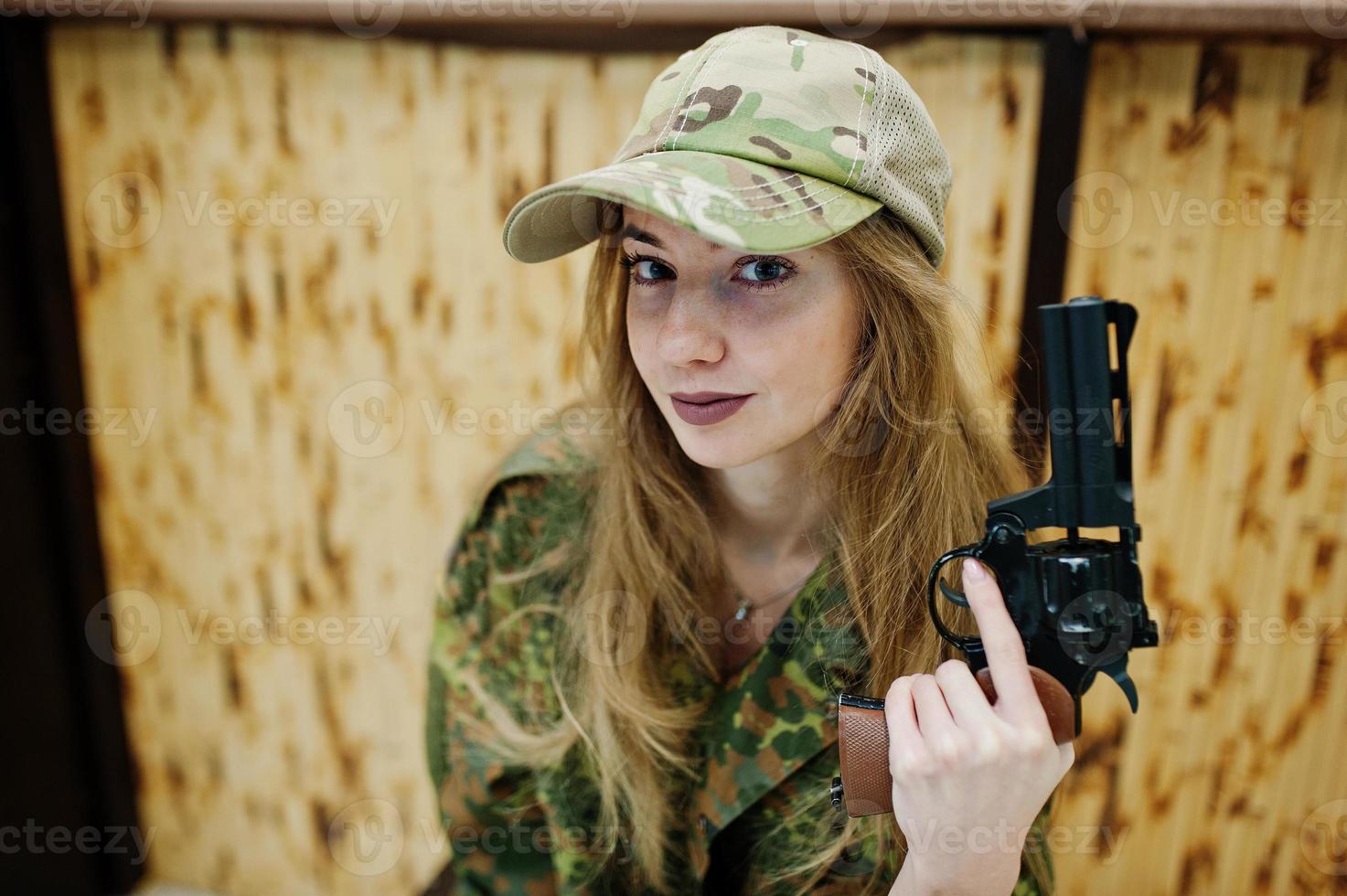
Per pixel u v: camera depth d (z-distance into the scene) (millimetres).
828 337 609
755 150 560
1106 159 987
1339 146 953
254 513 1302
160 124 1161
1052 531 1077
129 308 1241
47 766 1307
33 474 1247
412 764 1354
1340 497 1055
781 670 697
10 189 1161
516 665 819
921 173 636
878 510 688
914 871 542
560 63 1060
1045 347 522
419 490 1249
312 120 1129
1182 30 902
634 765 743
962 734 505
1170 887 1216
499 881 823
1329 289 995
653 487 748
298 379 1237
